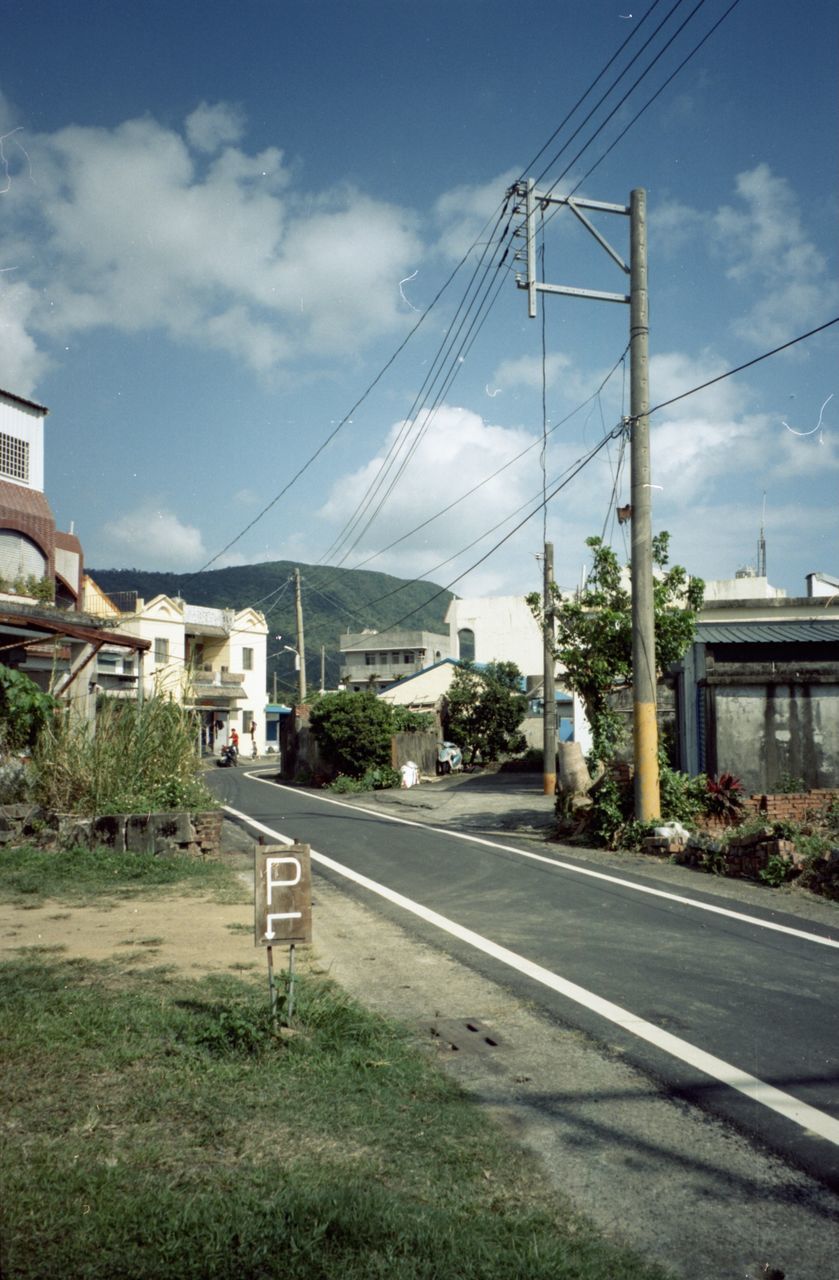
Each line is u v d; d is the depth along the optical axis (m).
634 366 15.73
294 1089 4.75
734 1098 4.93
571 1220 3.64
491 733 38.75
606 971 7.50
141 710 15.57
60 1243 3.19
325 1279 3.07
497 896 10.85
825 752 18.12
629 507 16.09
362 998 6.75
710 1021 6.21
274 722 67.25
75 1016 5.72
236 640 61.66
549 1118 4.65
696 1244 3.51
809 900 10.92
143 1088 4.67
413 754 33.91
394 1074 5.07
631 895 10.96
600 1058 5.52
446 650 87.31
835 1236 3.59
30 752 14.70
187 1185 3.66
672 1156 4.25
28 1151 3.88
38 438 28.83
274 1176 3.77
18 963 7.19
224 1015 5.54
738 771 18.08
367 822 19.22
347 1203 3.48
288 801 25.03
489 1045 5.74
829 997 6.79
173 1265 3.10
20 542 27.36
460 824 20.22
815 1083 5.13
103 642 17.08
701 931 9.02
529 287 15.45
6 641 19.42
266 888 5.77
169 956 7.62
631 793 15.71
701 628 21.16
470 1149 4.20
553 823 19.48
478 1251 3.28
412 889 11.38
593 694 17.92
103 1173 3.69
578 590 18.39
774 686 18.25
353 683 84.31
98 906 9.78
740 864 12.66
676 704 20.94
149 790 14.32
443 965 7.72
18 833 13.01
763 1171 4.12
